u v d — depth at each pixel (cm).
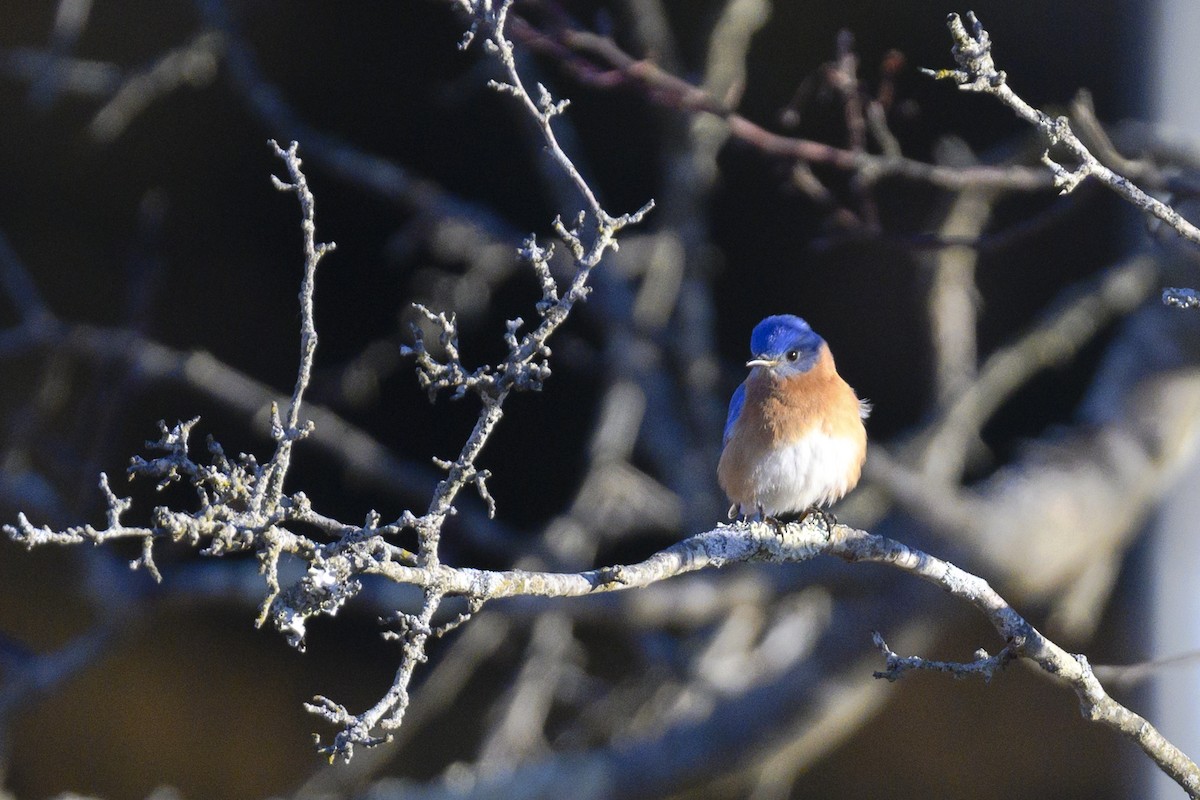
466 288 1330
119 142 1647
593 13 1329
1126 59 1266
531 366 446
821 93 911
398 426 1697
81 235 1684
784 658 1248
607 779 1130
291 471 1666
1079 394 1688
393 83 1609
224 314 1678
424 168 1669
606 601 1183
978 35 477
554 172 1360
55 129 1638
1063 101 1415
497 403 447
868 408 877
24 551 1658
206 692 1695
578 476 1734
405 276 1677
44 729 1630
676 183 1410
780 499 837
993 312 1645
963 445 1233
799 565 1143
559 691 1336
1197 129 1145
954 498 1096
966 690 1630
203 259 1675
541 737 1304
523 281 1662
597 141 1617
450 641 1688
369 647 1728
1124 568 1307
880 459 1091
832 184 1409
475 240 1324
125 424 1647
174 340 1656
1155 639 1266
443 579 446
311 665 1723
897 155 862
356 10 1557
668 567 546
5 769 1238
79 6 1263
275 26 1566
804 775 1630
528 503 1733
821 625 1270
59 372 1319
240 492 414
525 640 1502
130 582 1230
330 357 1705
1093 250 1562
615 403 1369
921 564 582
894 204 1458
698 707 1189
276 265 1684
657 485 1353
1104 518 1133
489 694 1739
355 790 1232
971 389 1242
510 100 1341
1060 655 561
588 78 838
